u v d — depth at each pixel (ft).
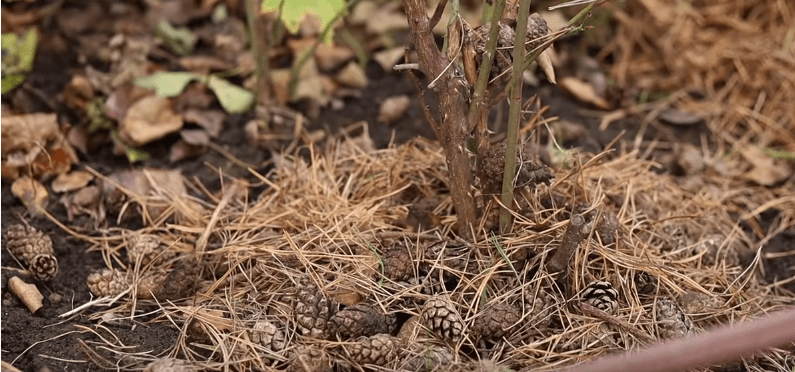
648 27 6.57
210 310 4.74
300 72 6.05
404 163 5.39
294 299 4.73
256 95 5.94
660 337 4.71
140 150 5.70
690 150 5.87
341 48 6.33
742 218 5.58
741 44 6.44
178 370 4.46
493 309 4.68
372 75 6.27
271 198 5.34
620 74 6.43
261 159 5.71
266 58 5.90
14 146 5.46
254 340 4.63
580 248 4.85
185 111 5.83
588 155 5.80
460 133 4.70
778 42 6.44
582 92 6.18
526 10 4.41
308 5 4.79
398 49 6.35
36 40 5.98
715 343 3.70
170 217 5.32
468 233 4.88
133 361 4.60
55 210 5.34
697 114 6.19
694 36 6.52
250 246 5.00
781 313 3.80
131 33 6.32
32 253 5.01
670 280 4.94
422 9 4.54
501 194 4.82
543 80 6.30
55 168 5.47
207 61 6.13
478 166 4.84
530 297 4.74
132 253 5.03
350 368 4.56
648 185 5.44
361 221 5.05
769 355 4.78
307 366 4.46
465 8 6.48
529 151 5.39
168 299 4.87
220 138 5.78
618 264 4.86
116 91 5.77
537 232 4.87
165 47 6.25
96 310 4.86
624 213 5.16
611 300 4.72
